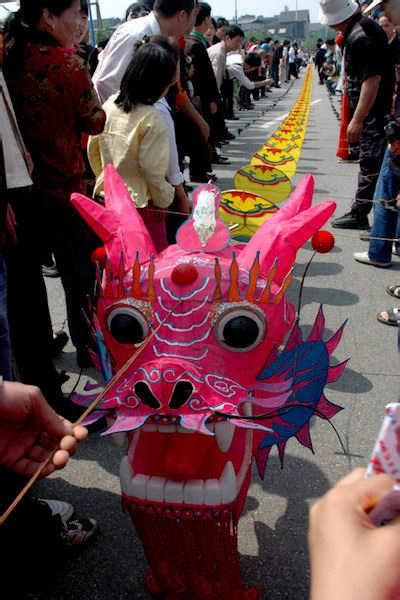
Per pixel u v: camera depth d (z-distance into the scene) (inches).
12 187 85.7
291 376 63.8
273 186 153.2
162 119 113.3
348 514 24.4
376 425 108.3
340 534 23.6
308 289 167.6
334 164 323.9
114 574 78.5
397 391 118.6
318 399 65.7
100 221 73.8
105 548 82.7
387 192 169.9
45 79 95.1
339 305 157.6
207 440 59.6
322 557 23.3
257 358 62.9
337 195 259.3
